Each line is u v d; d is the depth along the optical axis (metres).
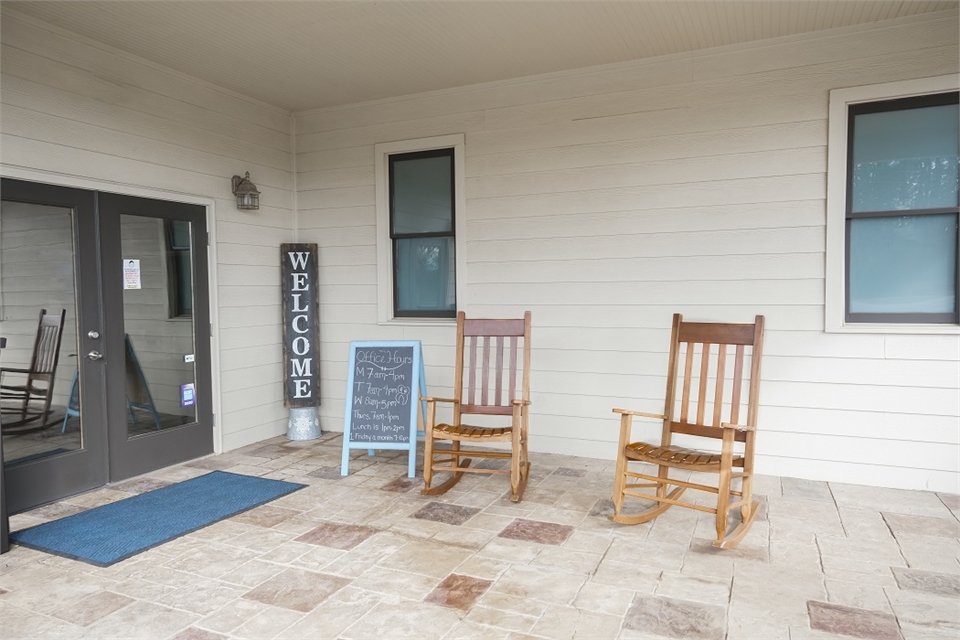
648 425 4.57
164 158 4.46
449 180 5.16
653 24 3.88
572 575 2.87
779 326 4.19
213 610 2.59
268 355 5.38
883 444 3.99
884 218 3.99
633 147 4.52
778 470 4.24
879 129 3.97
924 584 2.76
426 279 5.31
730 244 4.29
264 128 5.32
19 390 3.66
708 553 3.09
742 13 3.72
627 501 3.81
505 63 4.51
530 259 4.85
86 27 3.80
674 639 2.36
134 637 2.40
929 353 3.86
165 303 4.52
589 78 4.61
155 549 3.18
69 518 3.57
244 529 3.43
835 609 2.56
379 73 4.68
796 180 4.11
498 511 3.67
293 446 5.16
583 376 4.73
